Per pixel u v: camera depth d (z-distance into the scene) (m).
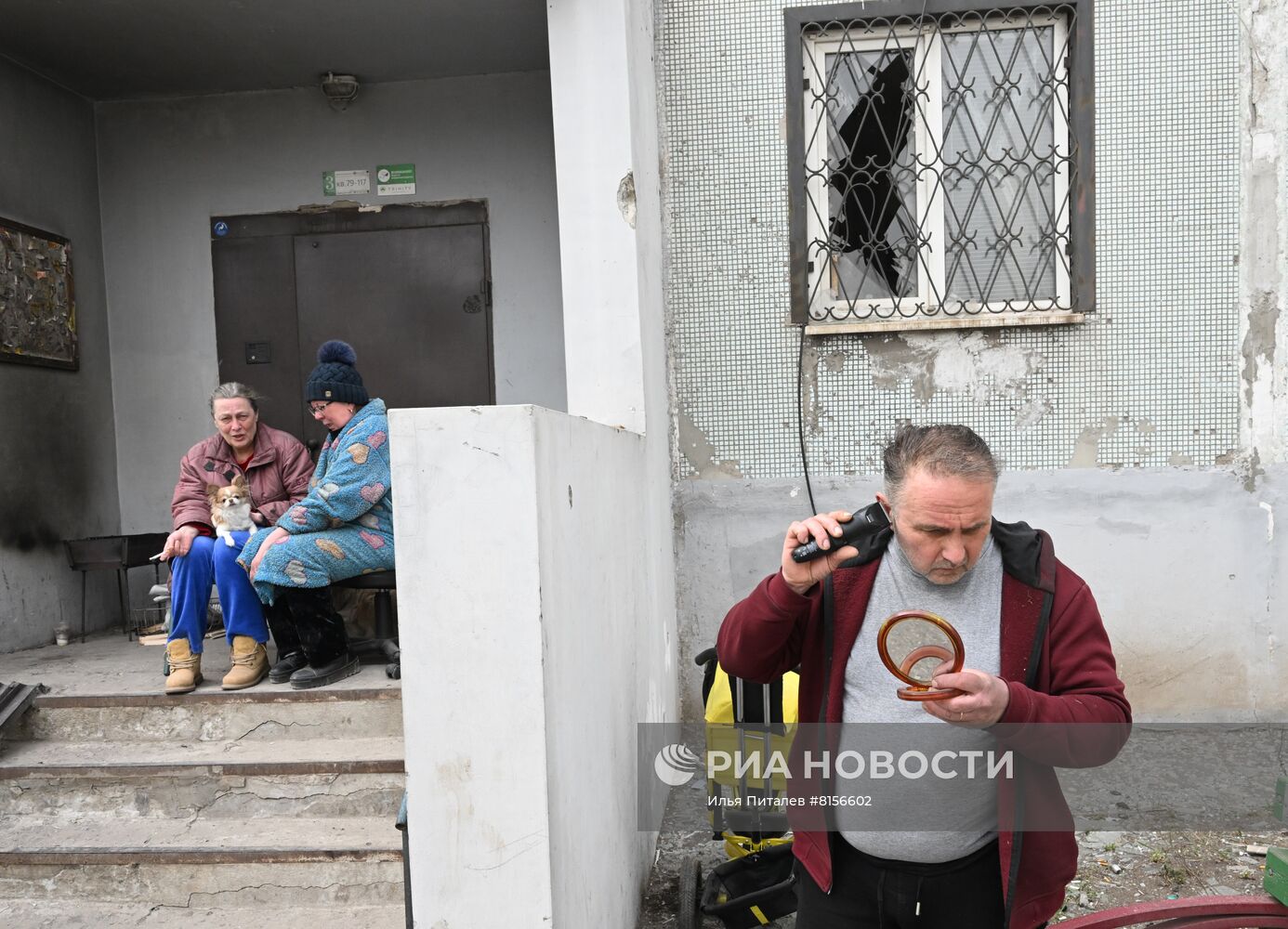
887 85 4.55
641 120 3.96
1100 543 4.51
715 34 4.54
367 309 5.32
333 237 5.31
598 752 2.47
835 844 1.90
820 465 4.65
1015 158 4.50
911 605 1.81
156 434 5.44
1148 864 3.31
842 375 4.61
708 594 4.73
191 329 5.39
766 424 4.66
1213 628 4.48
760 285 4.62
